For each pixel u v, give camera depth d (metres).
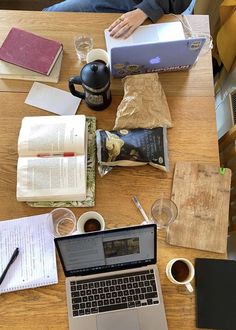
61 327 0.90
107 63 1.16
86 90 1.04
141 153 1.04
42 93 1.16
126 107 1.10
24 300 0.92
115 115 1.14
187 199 1.03
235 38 1.45
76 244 0.82
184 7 1.37
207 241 0.98
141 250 0.88
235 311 0.90
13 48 1.19
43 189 1.00
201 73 1.20
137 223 1.00
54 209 1.01
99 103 1.10
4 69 1.18
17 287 0.92
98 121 1.13
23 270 0.95
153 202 1.03
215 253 0.98
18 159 1.04
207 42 1.24
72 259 0.86
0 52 1.18
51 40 1.21
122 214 1.01
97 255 0.87
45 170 1.01
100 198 1.03
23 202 1.02
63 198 1.00
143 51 1.07
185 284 0.91
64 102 1.15
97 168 1.06
